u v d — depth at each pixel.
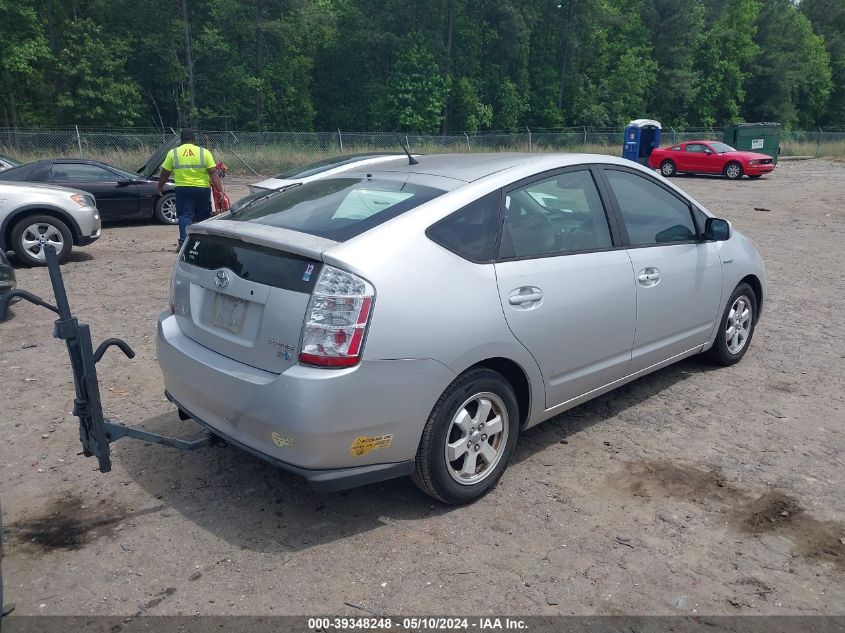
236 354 3.38
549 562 3.21
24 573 3.13
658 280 4.54
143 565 3.19
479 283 3.48
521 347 3.67
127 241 11.98
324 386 3.03
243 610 2.89
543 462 4.15
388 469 3.32
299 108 50.16
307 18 48.69
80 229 9.92
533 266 3.76
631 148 31.81
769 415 4.82
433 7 50.91
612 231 4.33
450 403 3.40
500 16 52.91
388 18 50.06
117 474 3.98
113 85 41.03
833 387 5.33
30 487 3.84
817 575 3.13
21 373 5.52
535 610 2.90
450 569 3.16
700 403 5.01
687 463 4.14
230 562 3.21
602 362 4.26
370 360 3.10
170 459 4.16
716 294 5.16
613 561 3.22
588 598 2.97
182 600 2.96
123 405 4.91
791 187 24.02
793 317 7.33
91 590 3.02
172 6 44.50
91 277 8.99
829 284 8.94
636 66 59.50
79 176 13.06
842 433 4.55
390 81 49.53
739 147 33.94
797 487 3.87
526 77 55.44
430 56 48.28
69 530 3.45
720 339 5.47
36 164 12.85
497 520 3.54
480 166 4.04
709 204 18.61
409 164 4.34
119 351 6.00
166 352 3.74
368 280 3.12
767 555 3.27
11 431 4.51
